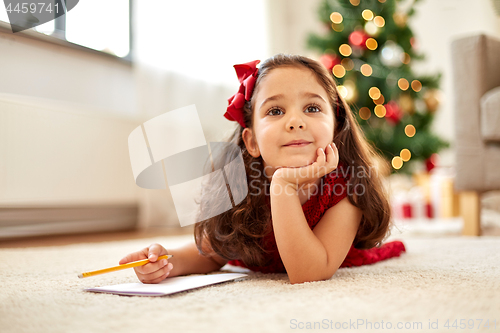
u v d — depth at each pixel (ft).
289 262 2.27
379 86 8.46
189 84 8.04
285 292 1.95
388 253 3.46
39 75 6.50
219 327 1.39
